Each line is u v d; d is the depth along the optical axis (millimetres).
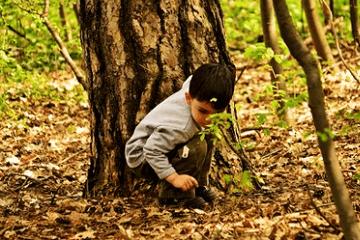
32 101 12547
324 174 6902
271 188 6297
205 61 6043
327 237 4750
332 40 15508
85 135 10602
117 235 5129
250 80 14180
